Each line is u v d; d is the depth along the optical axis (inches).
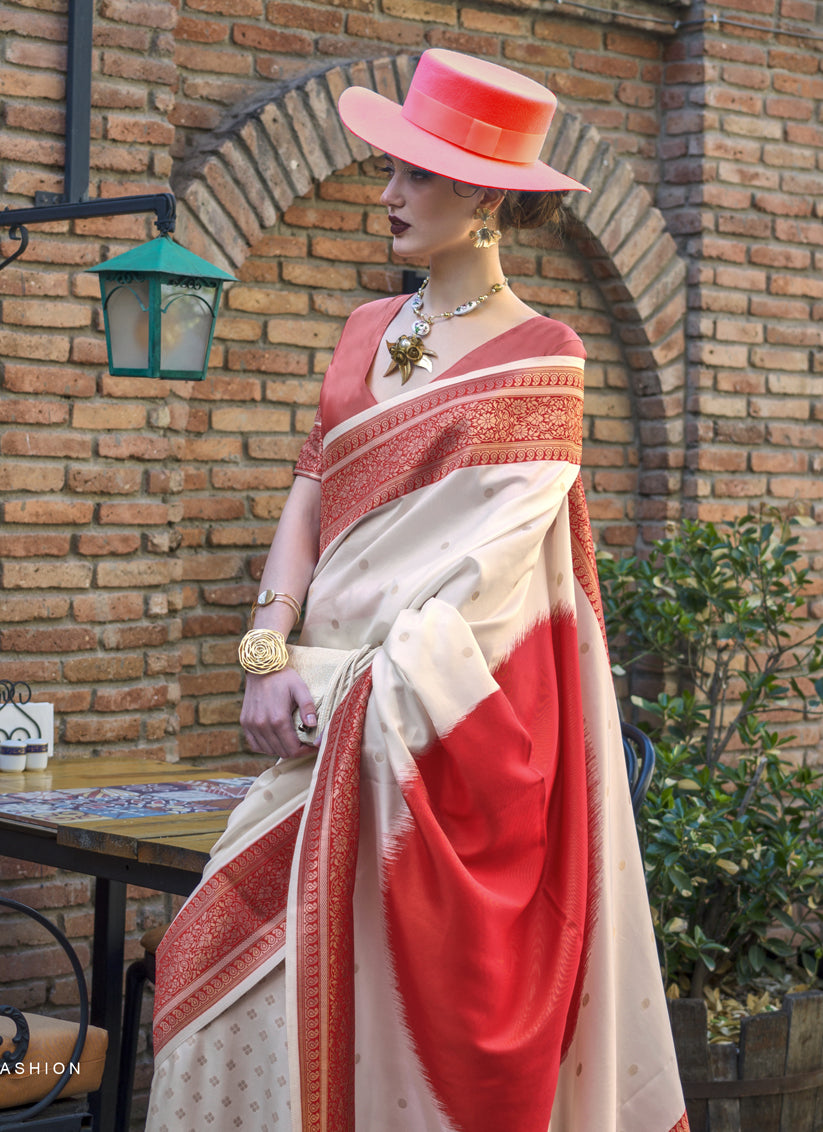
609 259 186.9
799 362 200.8
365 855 75.1
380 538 77.5
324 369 170.7
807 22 198.1
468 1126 72.1
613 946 81.0
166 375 115.3
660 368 191.8
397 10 171.0
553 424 77.1
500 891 73.8
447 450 77.1
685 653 189.8
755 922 165.8
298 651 78.9
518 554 74.0
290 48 163.8
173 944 77.2
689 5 189.3
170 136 149.6
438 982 72.0
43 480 143.9
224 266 157.6
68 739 146.6
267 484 166.7
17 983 145.5
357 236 172.1
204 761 162.9
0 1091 92.8
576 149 182.7
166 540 152.4
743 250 194.5
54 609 145.3
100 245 145.9
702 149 189.8
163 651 152.9
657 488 193.6
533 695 76.6
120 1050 127.1
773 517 194.5
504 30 179.5
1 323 140.9
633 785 112.0
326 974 72.2
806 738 202.1
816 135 199.6
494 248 81.0
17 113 139.7
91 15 141.5
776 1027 136.3
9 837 113.5
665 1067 85.9
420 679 72.6
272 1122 73.8
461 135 77.4
